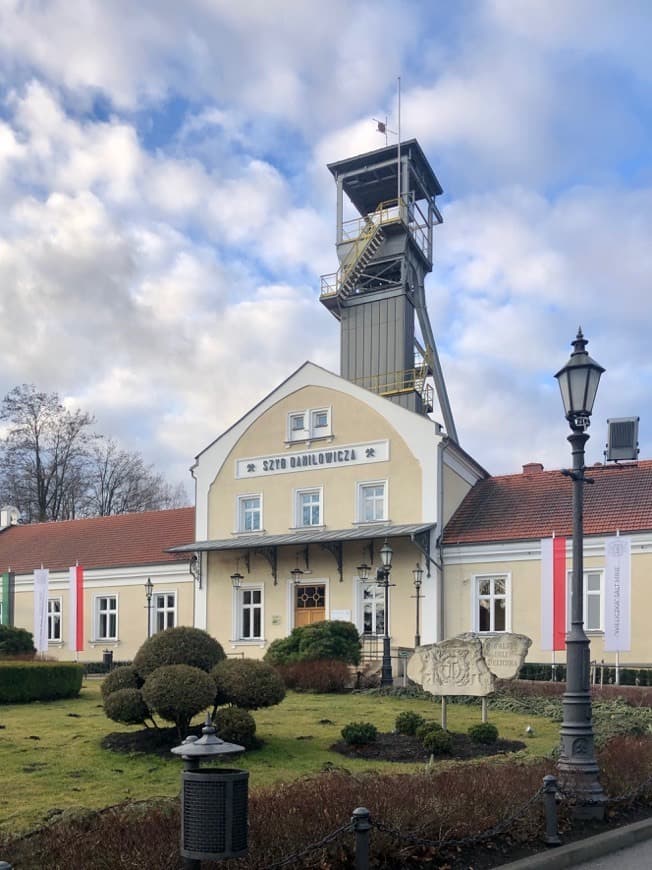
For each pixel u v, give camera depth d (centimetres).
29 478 5775
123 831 762
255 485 3559
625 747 1256
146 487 6800
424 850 862
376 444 3306
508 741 1539
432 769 1130
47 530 4634
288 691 2484
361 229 4400
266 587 3453
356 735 1438
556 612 2764
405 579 3172
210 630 3559
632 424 3108
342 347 4306
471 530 3147
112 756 1312
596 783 1087
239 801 693
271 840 761
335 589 3294
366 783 949
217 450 3681
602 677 2602
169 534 4053
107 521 4453
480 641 1720
